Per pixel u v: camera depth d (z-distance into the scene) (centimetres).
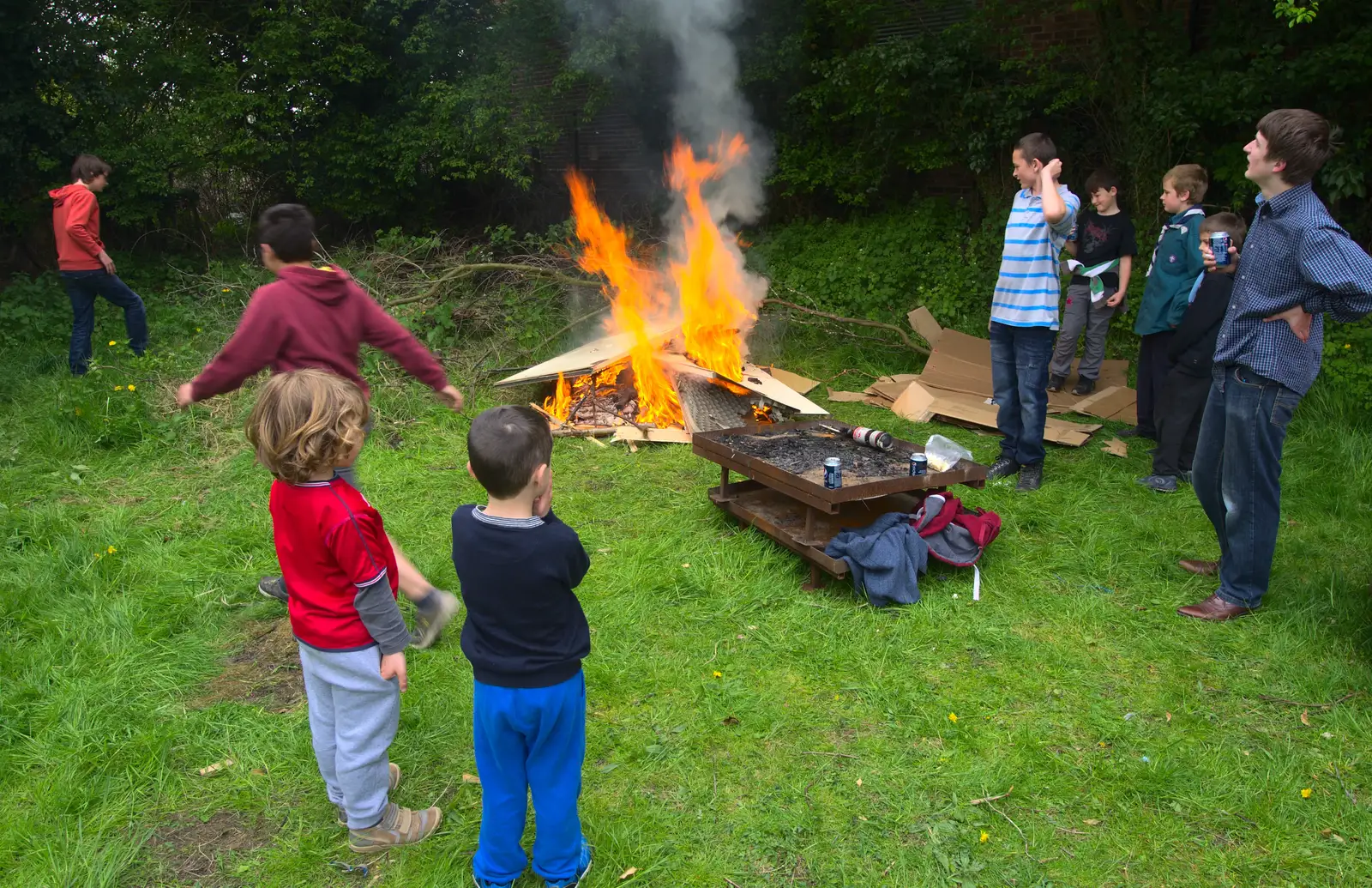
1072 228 499
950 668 351
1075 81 967
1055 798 281
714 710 322
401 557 261
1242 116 848
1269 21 868
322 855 258
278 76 1162
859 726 317
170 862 258
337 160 1183
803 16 1125
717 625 382
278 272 325
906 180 1160
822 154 1164
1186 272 564
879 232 1069
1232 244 493
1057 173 489
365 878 252
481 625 217
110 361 732
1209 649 364
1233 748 303
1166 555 443
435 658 352
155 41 1148
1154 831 268
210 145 1132
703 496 518
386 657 230
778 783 288
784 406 651
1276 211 345
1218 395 375
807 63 1129
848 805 278
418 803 280
